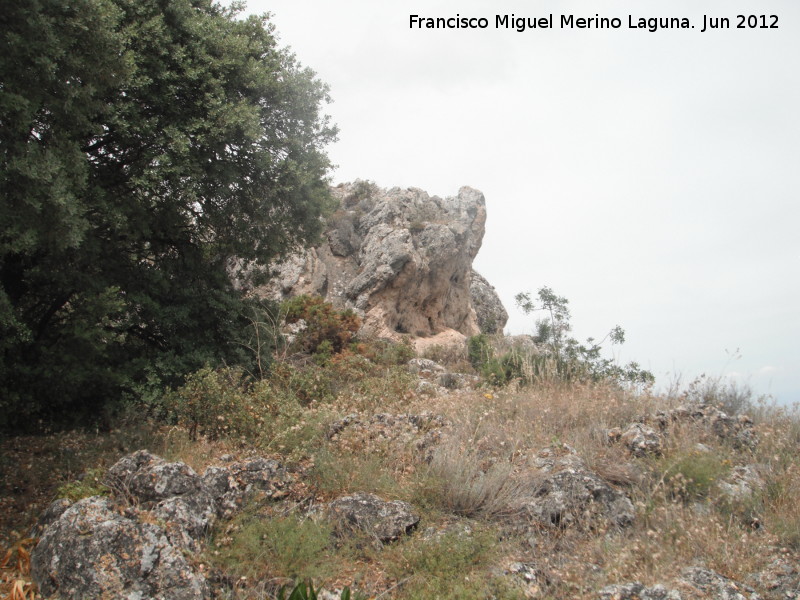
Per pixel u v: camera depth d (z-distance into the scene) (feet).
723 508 22.70
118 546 16.76
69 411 35.86
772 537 19.98
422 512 21.71
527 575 18.17
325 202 49.26
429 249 95.25
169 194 39.65
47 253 34.06
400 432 27.86
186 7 40.63
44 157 25.52
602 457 26.40
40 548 17.35
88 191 34.35
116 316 38.83
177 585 16.38
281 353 54.90
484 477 23.44
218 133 40.01
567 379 42.39
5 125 25.79
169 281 42.27
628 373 49.78
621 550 19.12
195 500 20.15
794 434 30.99
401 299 91.50
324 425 29.30
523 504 22.07
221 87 40.60
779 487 23.66
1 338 29.86
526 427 29.86
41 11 26.53
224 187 42.37
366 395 37.58
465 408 32.55
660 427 29.96
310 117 47.42
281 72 45.96
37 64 25.71
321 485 23.27
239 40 42.11
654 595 16.67
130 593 16.05
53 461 26.84
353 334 71.87
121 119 35.86
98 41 28.71
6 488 24.13
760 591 17.62
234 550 18.72
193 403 30.91
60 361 33.96
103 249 38.01
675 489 22.81
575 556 19.27
